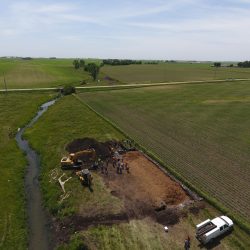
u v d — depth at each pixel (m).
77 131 76.94
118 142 67.75
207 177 51.03
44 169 56.44
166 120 86.81
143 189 47.06
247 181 49.56
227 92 130.75
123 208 42.50
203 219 40.09
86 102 113.94
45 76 198.75
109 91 139.88
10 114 96.25
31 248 36.72
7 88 149.62
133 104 109.00
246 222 38.84
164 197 44.47
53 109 103.25
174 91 136.88
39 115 98.75
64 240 37.66
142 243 35.97
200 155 60.50
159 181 49.28
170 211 41.59
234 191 46.53
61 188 49.00
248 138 69.94
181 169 54.09
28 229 40.16
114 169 54.12
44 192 48.84
